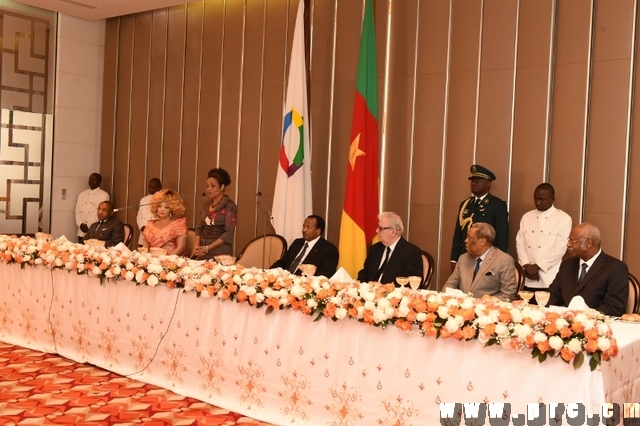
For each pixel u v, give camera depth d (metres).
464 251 6.42
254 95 8.56
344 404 3.74
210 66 9.04
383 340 3.60
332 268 5.98
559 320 2.99
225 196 6.95
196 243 6.96
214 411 4.23
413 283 3.91
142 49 9.89
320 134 7.91
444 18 6.98
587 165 6.14
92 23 10.35
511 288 4.69
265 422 4.04
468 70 6.83
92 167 10.45
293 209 7.16
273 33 8.39
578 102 6.18
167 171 9.52
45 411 4.17
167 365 4.65
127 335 4.91
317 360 3.86
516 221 6.52
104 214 8.09
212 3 9.02
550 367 3.08
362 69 6.81
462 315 3.23
